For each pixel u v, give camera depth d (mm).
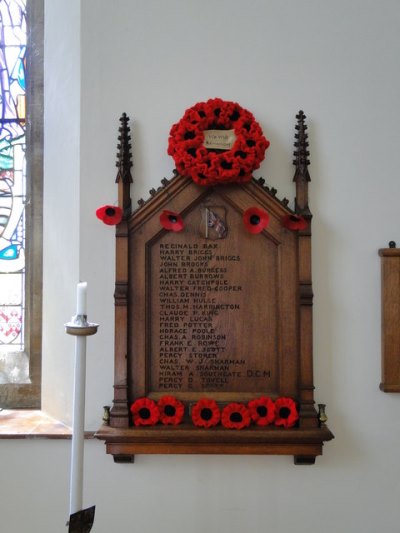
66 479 1857
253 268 1864
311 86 1912
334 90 1911
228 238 1865
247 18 1929
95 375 1870
